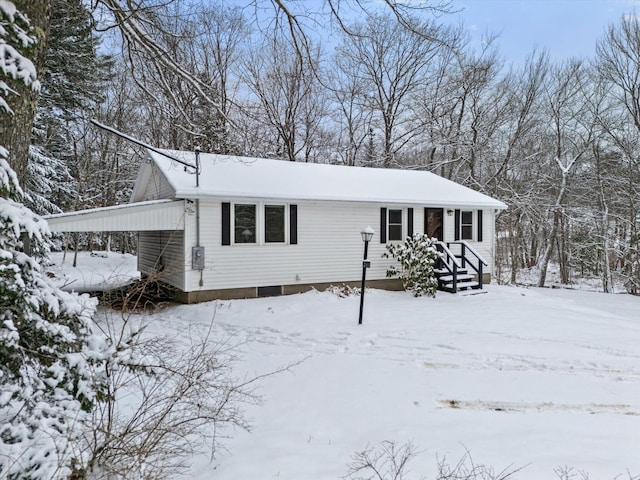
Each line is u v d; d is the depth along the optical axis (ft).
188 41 22.81
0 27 8.09
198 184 34.19
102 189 77.15
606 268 63.26
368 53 61.41
